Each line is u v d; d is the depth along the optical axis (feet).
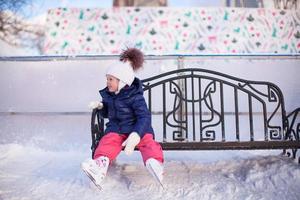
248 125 9.59
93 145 5.34
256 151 7.40
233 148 5.41
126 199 4.38
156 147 4.96
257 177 5.17
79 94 10.02
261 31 12.14
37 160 6.49
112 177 5.16
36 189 4.74
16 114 9.98
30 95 10.05
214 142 5.45
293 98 10.05
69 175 5.40
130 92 5.20
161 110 9.64
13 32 13.65
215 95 9.86
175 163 6.14
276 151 7.38
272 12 12.32
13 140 8.29
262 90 10.03
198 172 5.57
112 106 5.26
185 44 11.94
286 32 12.14
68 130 9.18
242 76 10.12
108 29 12.09
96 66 10.10
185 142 5.44
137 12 12.28
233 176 5.32
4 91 10.04
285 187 4.82
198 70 6.27
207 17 12.25
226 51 11.92
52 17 12.21
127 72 5.23
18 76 10.13
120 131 5.11
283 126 6.32
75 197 4.45
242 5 12.73
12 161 6.36
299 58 10.25
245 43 12.01
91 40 11.97
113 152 4.93
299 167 5.49
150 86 6.19
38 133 8.91
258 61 10.23
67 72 10.13
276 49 11.99
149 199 4.40
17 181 5.09
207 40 12.00
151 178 5.19
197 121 9.55
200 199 4.40
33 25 13.75
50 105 10.00
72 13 12.26
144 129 4.87
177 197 4.46
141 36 12.01
